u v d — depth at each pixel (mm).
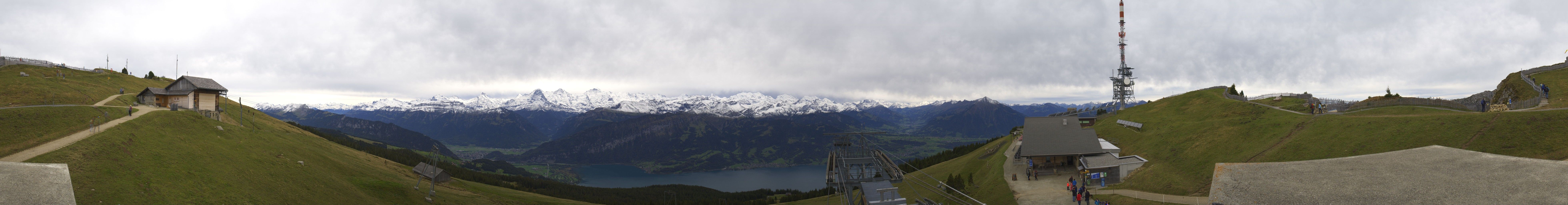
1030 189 80438
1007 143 129250
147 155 62062
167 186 54062
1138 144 103188
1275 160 70688
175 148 69688
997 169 98312
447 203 89750
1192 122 107438
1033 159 95375
